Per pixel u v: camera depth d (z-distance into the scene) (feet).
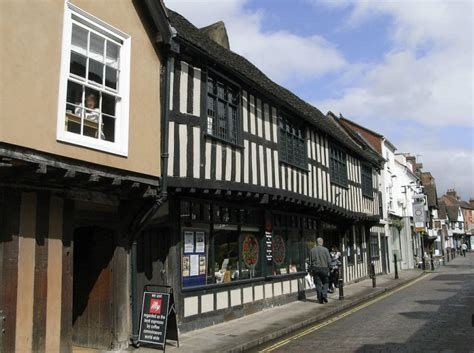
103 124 22.88
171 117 27.02
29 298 19.16
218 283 31.94
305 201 41.98
